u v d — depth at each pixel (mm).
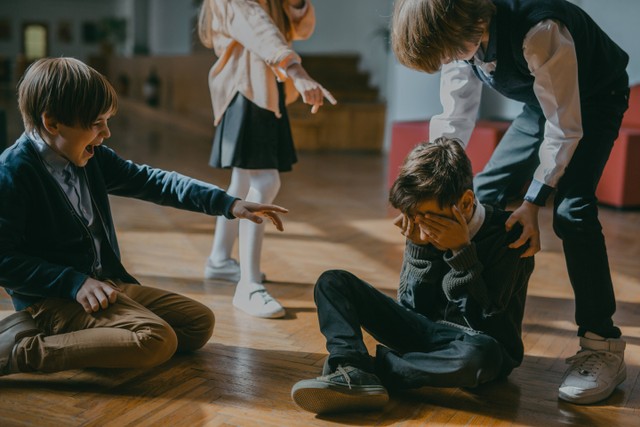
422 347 1820
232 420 1638
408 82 7102
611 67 1799
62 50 24062
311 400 1633
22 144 1775
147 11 19406
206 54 9719
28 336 1788
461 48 1588
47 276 1734
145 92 13789
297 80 2234
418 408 1730
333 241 3600
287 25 2580
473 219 1738
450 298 1775
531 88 1805
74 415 1643
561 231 1829
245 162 2465
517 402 1781
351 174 6176
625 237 3871
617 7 5727
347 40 9336
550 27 1626
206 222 3965
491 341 1699
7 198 1712
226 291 2686
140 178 2002
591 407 1767
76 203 1845
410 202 1668
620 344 1883
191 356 2021
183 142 8430
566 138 1696
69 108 1693
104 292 1766
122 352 1745
